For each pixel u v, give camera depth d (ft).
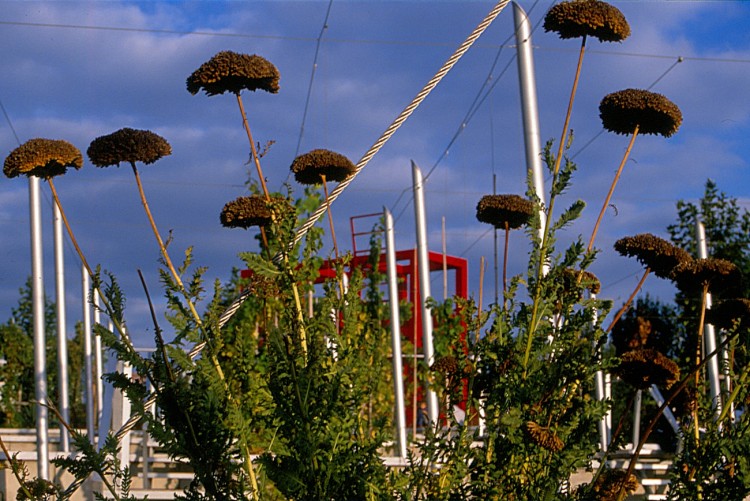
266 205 12.23
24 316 77.15
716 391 30.73
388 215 45.55
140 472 30.48
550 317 12.16
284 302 11.57
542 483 11.10
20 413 64.85
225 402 11.01
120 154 12.32
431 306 40.47
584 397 11.72
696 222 38.09
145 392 11.04
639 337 32.94
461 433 12.15
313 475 10.74
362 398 11.51
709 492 12.67
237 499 10.75
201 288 11.50
